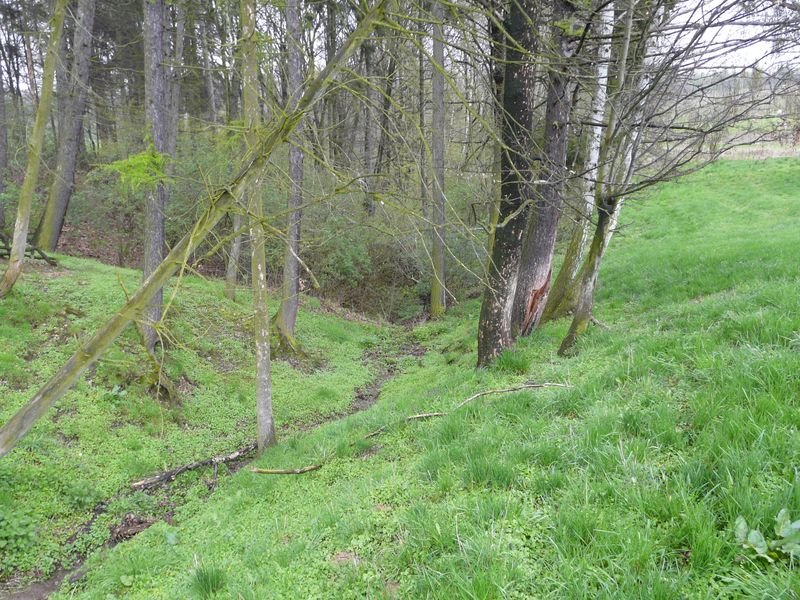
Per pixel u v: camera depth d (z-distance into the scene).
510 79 6.61
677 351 4.30
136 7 19.11
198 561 3.82
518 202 6.98
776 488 2.31
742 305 5.30
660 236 17.52
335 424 7.23
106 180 15.26
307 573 2.91
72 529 5.66
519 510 2.79
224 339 11.38
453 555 2.49
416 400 6.71
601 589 2.02
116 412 7.62
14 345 7.96
